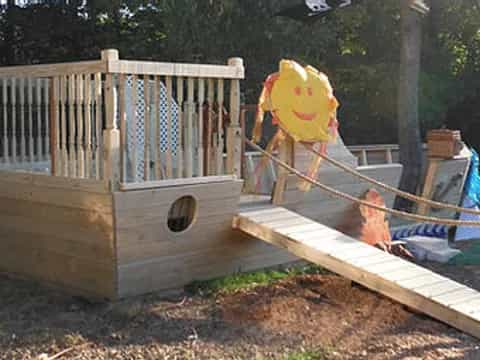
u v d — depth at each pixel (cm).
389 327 449
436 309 447
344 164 657
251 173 638
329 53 1242
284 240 516
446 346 417
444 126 1288
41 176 505
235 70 525
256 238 568
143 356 385
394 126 1299
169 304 478
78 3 1181
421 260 678
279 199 597
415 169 912
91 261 483
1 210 551
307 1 866
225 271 553
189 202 517
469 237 822
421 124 1285
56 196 495
